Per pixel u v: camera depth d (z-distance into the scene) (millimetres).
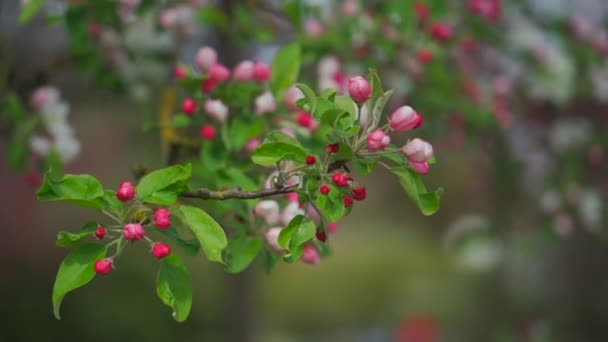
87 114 8555
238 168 2678
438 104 4391
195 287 10078
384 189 16281
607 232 5516
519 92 5465
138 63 3992
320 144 2588
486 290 9922
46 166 3561
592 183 5574
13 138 3719
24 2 3182
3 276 9156
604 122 5914
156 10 3904
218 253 1872
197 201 2484
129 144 7520
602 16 6148
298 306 13000
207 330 9656
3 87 3824
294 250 1974
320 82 3406
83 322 8969
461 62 4906
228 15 4281
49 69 3957
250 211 2381
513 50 5004
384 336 11727
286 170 2068
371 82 1973
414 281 13102
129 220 1983
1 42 4051
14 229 9391
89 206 1921
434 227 15094
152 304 9531
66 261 1909
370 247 15383
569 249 8727
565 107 5672
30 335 8758
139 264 9812
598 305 8742
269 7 4312
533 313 7938
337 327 12633
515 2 5051
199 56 2725
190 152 3121
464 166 8133
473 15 4660
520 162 5625
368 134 1971
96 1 3445
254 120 2695
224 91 2719
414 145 1962
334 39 3881
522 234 5863
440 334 10883
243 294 6871
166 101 3754
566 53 5125
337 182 1923
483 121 4621
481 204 7055
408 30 3957
